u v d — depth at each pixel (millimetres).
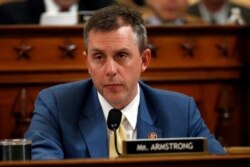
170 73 7949
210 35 8070
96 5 9914
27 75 7715
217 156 3613
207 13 10977
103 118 5027
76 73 7766
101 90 4832
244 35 8141
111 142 4926
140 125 5074
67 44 7766
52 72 7746
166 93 5359
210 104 8078
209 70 8047
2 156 4059
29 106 7727
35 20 9375
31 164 3455
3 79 7695
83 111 5094
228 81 8125
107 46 4707
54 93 5195
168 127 5172
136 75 4852
